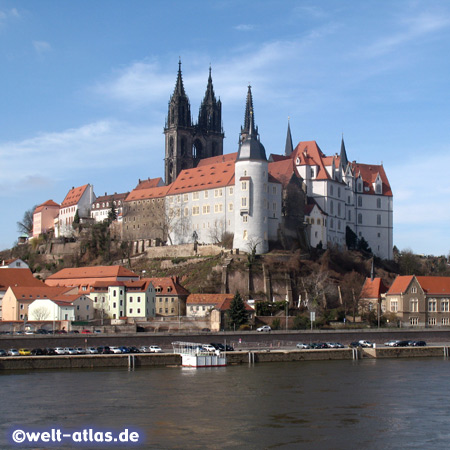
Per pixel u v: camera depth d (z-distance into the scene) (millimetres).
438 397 139875
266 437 110938
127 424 117562
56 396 137375
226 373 167625
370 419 121812
